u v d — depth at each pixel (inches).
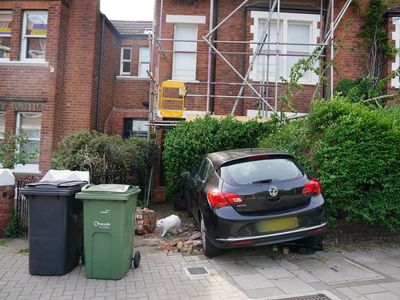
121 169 350.0
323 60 456.8
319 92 450.6
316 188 212.7
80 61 453.4
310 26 477.7
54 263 188.5
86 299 162.6
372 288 175.0
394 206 235.9
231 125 361.7
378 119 234.7
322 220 209.6
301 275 193.3
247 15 467.5
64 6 444.8
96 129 477.4
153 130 435.8
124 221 185.3
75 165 327.6
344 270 200.4
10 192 260.4
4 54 454.9
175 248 238.8
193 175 299.9
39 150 433.1
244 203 201.8
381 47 455.5
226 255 226.5
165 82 414.0
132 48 594.6
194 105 467.8
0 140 430.3
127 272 196.2
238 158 217.8
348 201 237.6
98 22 476.1
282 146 278.7
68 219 191.8
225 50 473.4
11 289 172.6
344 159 229.8
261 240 198.5
